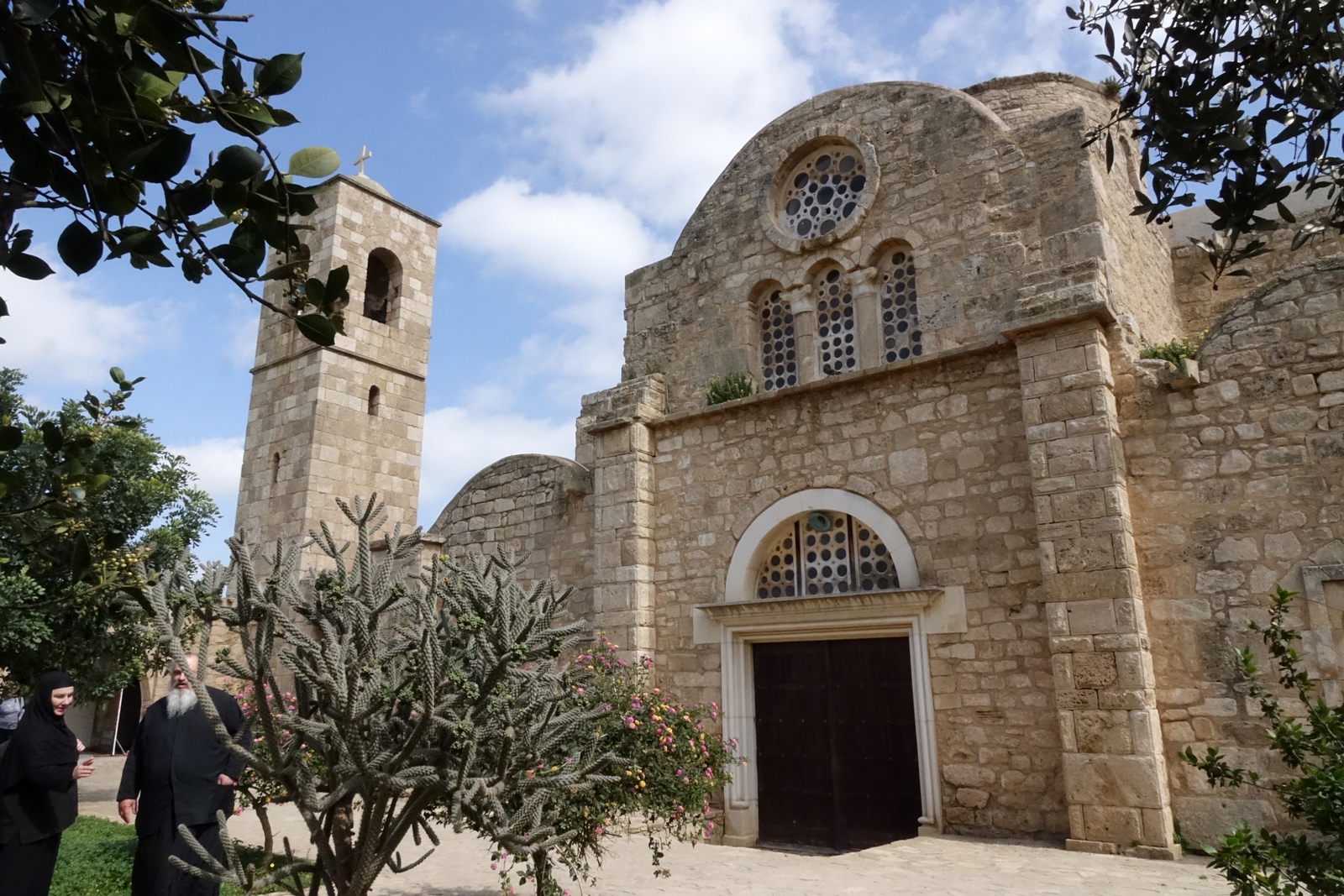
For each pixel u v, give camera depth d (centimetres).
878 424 1080
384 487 2039
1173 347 980
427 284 2273
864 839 1006
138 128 204
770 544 1150
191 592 406
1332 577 794
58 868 743
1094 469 882
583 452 1364
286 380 2062
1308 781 348
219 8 215
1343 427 823
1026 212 1097
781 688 1105
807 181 1330
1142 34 378
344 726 383
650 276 1416
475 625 419
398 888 730
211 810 530
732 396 1225
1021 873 728
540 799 425
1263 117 361
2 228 210
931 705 965
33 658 1061
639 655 1159
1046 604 884
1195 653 845
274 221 230
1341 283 853
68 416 980
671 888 720
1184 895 637
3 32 179
